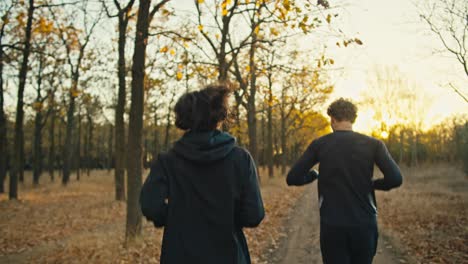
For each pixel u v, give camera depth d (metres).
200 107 2.14
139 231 7.93
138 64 8.23
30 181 33.75
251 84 14.85
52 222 12.29
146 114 31.62
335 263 3.06
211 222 2.06
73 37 11.53
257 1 7.24
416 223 9.77
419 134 49.34
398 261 6.55
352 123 3.29
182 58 8.93
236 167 2.12
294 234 9.40
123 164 17.34
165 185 2.14
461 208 11.95
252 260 6.92
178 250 2.04
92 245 7.79
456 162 35.12
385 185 3.08
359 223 2.97
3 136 22.34
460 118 28.88
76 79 16.38
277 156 48.25
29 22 12.59
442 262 6.19
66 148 26.59
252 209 2.09
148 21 8.23
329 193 3.08
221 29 11.17
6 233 10.50
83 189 24.20
